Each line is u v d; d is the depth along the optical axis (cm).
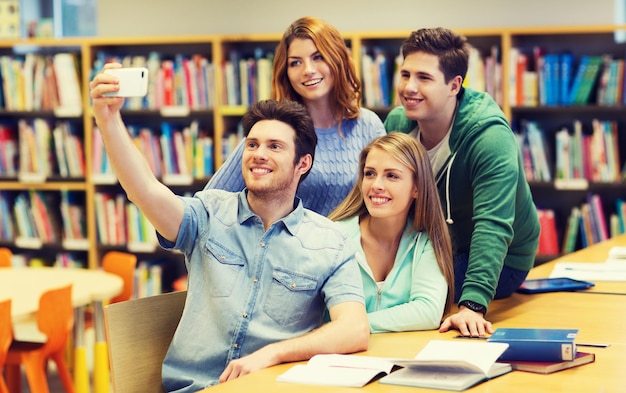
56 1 679
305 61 285
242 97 578
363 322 225
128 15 621
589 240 540
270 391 188
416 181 256
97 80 209
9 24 636
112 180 604
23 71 620
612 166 531
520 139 539
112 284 422
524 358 204
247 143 234
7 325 350
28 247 642
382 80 556
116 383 228
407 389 188
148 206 223
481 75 542
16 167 639
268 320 227
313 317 234
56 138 616
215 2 606
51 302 374
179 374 229
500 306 281
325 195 297
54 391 488
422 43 263
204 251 232
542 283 312
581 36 552
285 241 232
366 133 303
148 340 237
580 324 252
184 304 247
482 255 253
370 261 262
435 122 273
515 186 261
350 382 191
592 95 536
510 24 557
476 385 190
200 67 582
